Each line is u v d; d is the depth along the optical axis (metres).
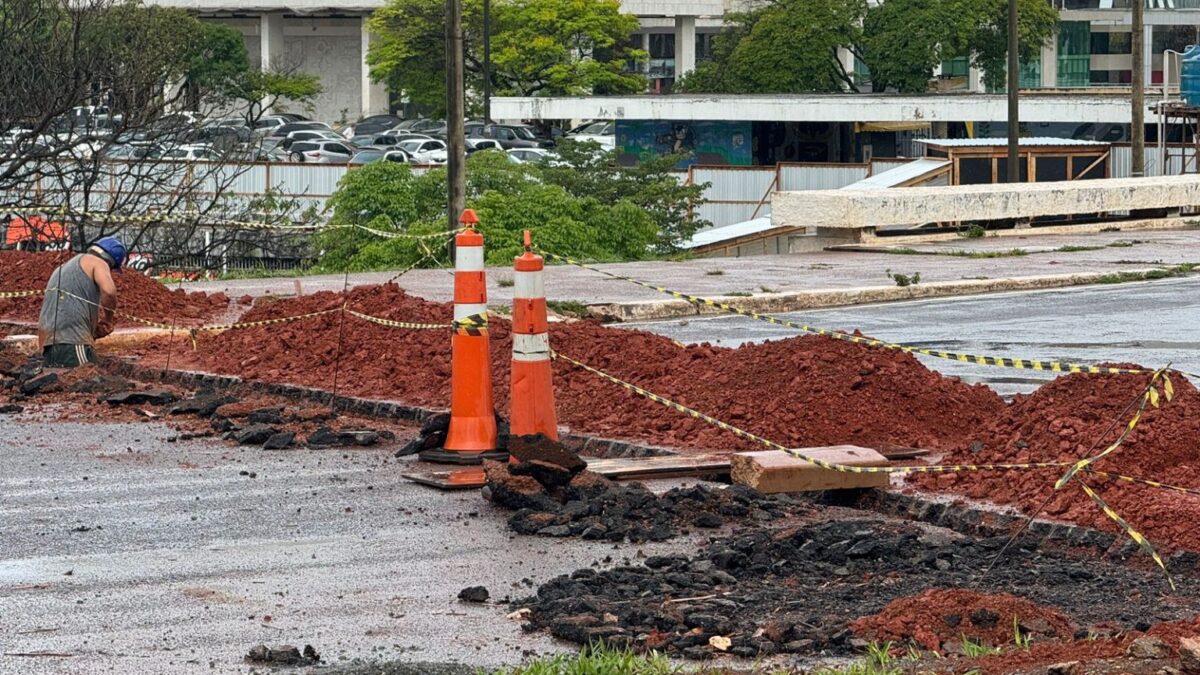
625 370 21.42
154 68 51.72
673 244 65.62
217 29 144.62
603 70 137.62
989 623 11.63
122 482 17.80
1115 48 161.62
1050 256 46.72
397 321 24.59
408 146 122.06
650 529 15.20
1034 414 16.86
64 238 47.41
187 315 29.47
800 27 126.50
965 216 53.53
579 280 39.38
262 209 63.25
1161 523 14.38
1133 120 73.19
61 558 14.49
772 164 111.31
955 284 38.09
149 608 12.86
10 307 30.11
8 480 17.91
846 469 15.76
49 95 48.81
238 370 24.23
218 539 15.20
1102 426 16.11
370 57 145.38
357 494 17.12
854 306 35.81
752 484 16.58
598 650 11.29
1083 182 57.81
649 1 178.12
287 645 11.86
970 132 109.25
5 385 23.53
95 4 51.66
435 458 18.62
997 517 15.33
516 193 60.34
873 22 127.31
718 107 108.44
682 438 18.97
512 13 137.38
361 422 21.16
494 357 22.47
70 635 12.11
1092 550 14.49
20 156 49.75
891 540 14.45
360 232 55.88
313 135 130.50
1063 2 159.38
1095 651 10.20
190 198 53.06
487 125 116.69
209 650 11.72
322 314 25.41
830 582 13.43
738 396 19.31
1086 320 32.41
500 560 14.37
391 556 14.55
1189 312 33.59
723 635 11.68
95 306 25.08
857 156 111.44
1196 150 82.25
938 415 19.00
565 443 19.33
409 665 11.01
